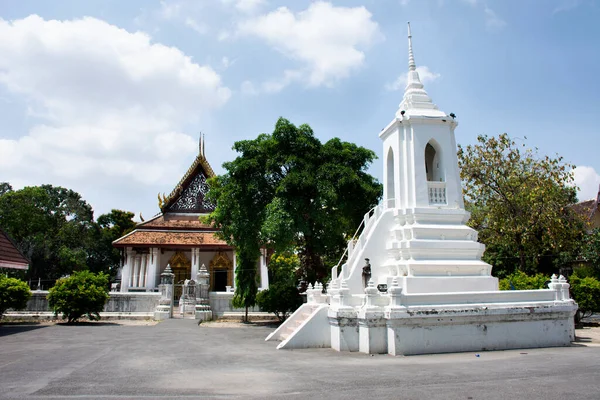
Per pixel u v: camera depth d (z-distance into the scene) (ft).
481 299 46.50
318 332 49.39
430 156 66.18
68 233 186.80
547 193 86.07
